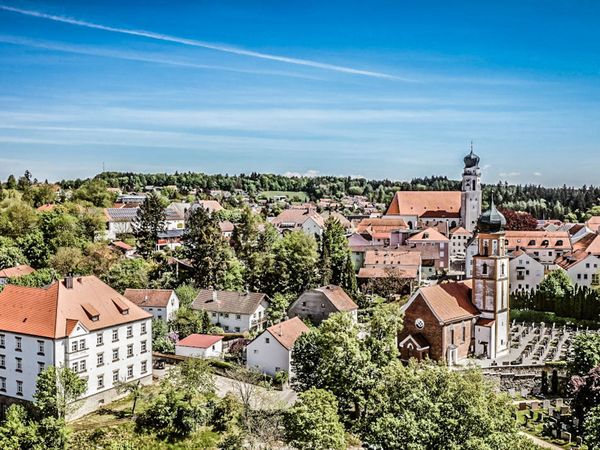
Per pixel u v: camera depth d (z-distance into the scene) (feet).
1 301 293.23
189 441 254.88
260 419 253.65
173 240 632.38
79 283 303.27
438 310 335.06
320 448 206.08
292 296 468.75
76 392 257.96
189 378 273.33
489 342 352.69
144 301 410.52
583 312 442.91
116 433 253.65
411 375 200.54
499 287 356.18
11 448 225.15
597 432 214.28
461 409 177.88
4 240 517.14
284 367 331.16
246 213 570.87
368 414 232.94
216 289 469.16
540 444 252.42
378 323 267.59
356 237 636.89
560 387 324.80
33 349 272.92
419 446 167.73
